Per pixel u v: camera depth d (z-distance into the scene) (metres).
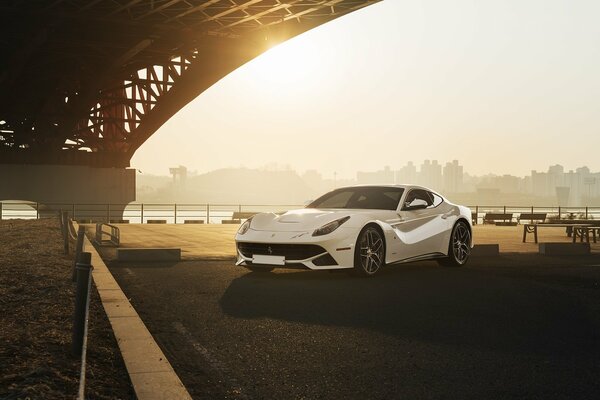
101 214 63.50
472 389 3.61
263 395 3.52
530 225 16.22
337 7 35.72
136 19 36.53
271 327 5.22
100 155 63.56
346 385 3.69
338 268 7.89
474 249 11.55
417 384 3.70
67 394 3.38
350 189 9.63
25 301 6.25
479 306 6.21
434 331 5.09
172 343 4.70
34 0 33.31
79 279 4.17
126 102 49.41
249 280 8.00
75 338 4.18
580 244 12.17
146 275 8.49
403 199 9.00
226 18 36.66
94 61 45.47
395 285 7.59
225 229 22.94
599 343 4.71
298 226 7.98
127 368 3.89
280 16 36.31
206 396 3.51
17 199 61.81
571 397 3.46
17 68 42.19
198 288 7.33
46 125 58.00
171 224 29.50
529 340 4.80
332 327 5.22
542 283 7.84
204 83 44.84
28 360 4.02
